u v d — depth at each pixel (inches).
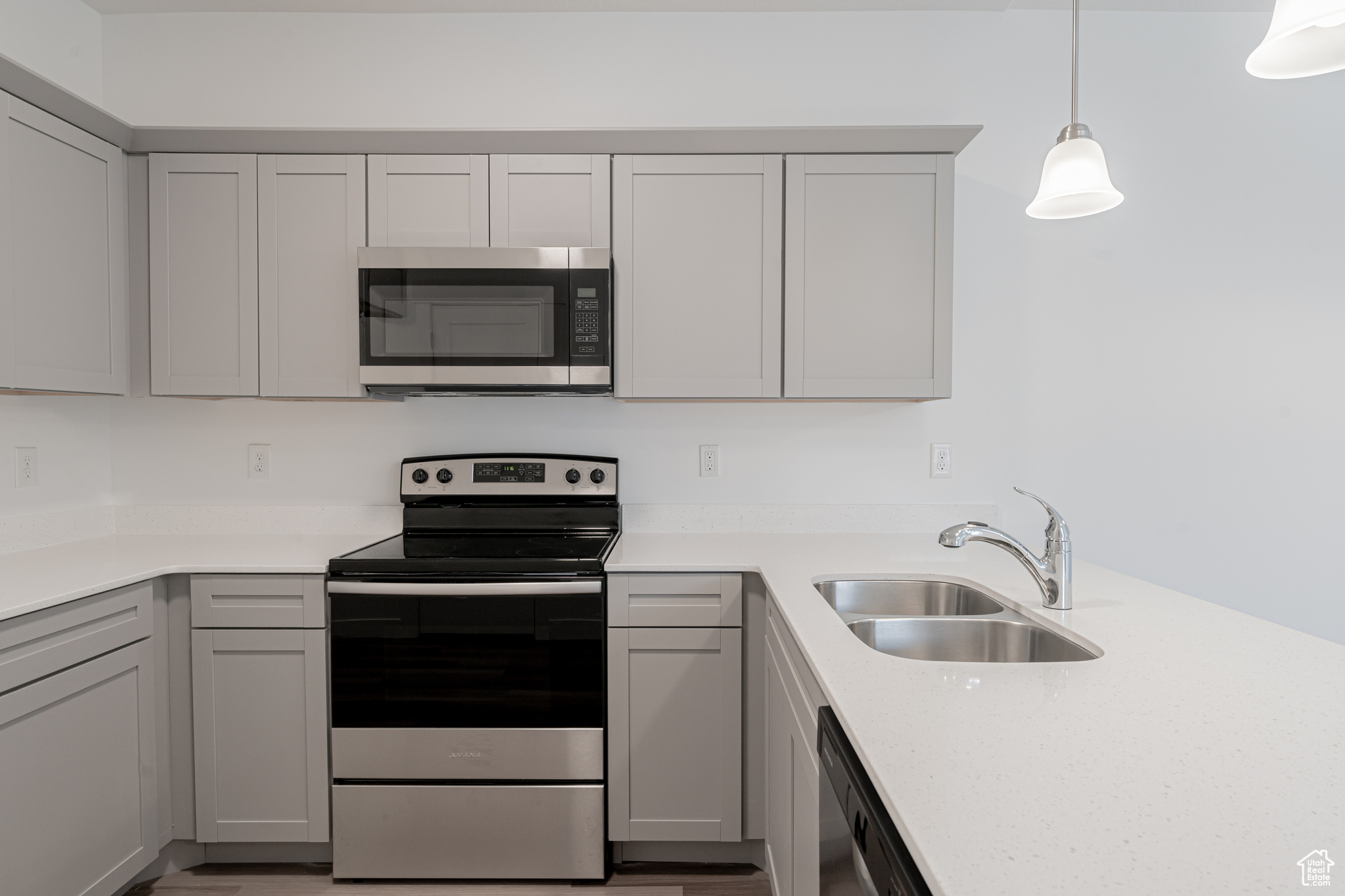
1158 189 89.6
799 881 48.8
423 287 77.5
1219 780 26.7
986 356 90.6
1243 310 89.7
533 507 87.1
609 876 73.4
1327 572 90.0
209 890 71.1
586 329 77.8
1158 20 89.1
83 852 61.2
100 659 62.7
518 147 79.0
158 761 70.5
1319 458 89.8
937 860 21.4
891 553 77.0
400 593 69.7
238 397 81.3
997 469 91.0
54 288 69.8
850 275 79.7
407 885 71.9
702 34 89.7
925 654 55.5
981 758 28.5
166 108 89.6
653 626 71.5
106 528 88.0
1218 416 90.2
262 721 71.0
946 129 77.0
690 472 91.1
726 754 72.1
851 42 89.6
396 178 79.3
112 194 76.8
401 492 86.4
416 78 90.0
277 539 85.9
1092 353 90.4
